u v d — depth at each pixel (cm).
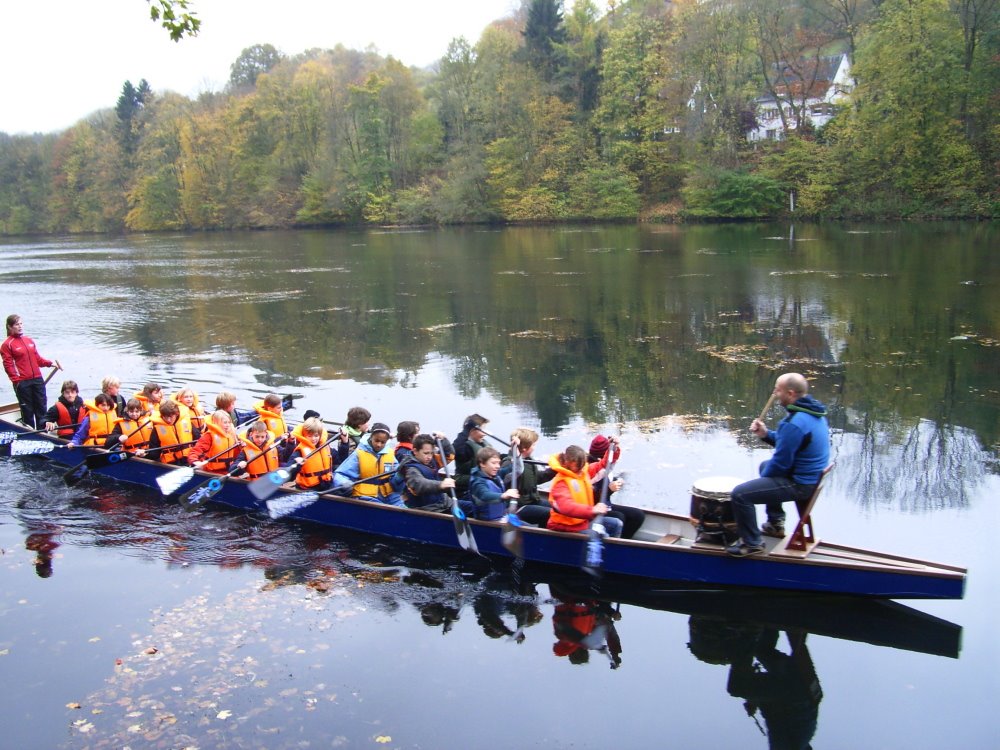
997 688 552
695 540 695
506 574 732
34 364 1185
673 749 498
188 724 521
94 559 775
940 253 2891
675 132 5600
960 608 652
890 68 4247
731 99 5122
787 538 702
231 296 2602
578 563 723
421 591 704
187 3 902
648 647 610
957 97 4200
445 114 6631
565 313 2066
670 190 5619
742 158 5262
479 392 1344
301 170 7425
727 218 5116
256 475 905
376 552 782
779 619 644
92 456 963
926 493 871
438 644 616
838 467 957
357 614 663
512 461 779
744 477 924
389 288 2664
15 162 9375
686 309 2039
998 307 1864
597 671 579
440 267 3259
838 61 5553
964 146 4169
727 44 5078
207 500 918
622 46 5681
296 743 502
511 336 1803
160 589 711
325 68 7544
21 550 800
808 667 580
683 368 1462
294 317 2148
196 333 1953
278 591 705
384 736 509
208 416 966
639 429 1115
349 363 1590
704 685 562
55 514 896
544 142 5925
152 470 962
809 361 1475
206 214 7862
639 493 884
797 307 1992
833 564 642
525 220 5881
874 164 4488
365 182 6662
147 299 2570
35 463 1075
